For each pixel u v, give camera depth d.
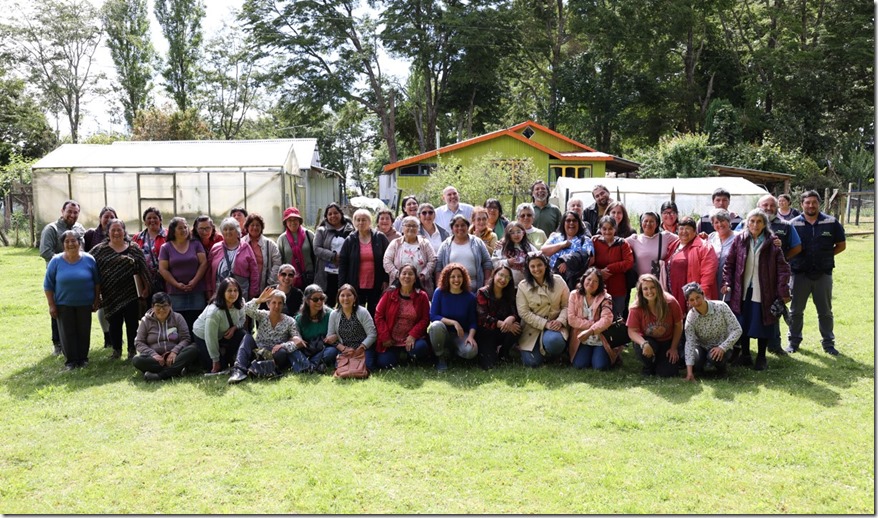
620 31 39.31
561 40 43.97
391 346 6.91
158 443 4.84
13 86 39.03
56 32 42.22
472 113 46.94
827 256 7.18
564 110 43.00
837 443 4.71
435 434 4.97
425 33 40.12
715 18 41.84
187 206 19.11
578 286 6.83
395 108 44.19
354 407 5.63
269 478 4.23
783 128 36.53
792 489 4.02
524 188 22.33
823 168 37.09
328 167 65.25
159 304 6.62
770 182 27.58
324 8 40.34
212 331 6.64
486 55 40.03
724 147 30.22
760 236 6.61
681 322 6.46
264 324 6.81
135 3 45.53
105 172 19.00
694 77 41.75
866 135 38.12
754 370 6.65
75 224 8.09
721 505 3.83
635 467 4.35
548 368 6.87
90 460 4.55
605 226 7.16
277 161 19.16
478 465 4.40
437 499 3.93
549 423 5.18
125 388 6.23
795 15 38.72
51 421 5.34
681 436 4.86
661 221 7.82
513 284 7.00
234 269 7.23
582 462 4.44
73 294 6.94
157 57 47.44
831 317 7.28
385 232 7.82
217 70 48.72
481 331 6.95
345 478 4.20
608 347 6.72
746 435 4.87
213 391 6.09
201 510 3.83
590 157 29.08
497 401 5.74
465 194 21.38
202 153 19.98
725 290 6.76
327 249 7.68
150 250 7.61
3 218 23.20
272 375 6.55
